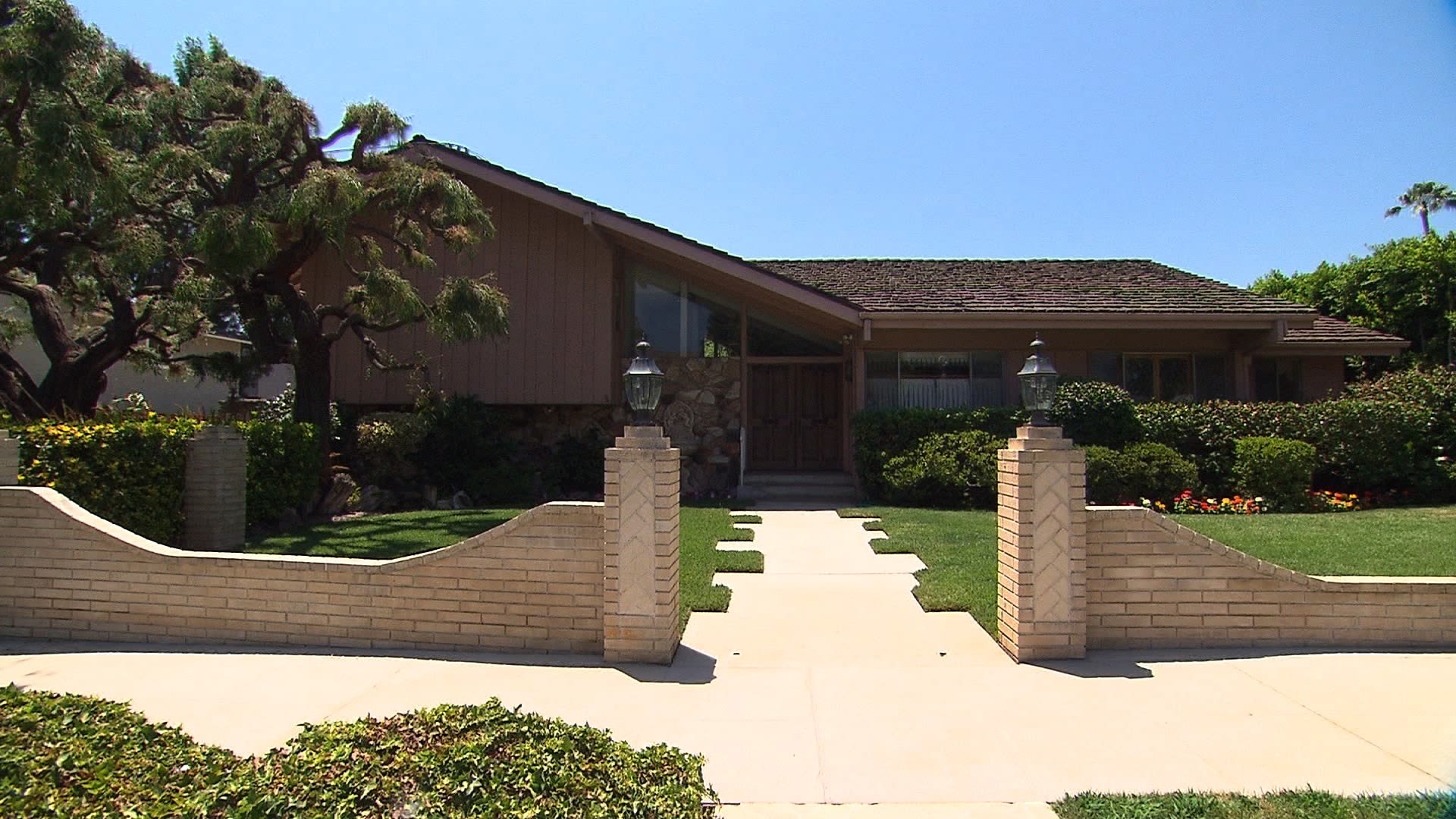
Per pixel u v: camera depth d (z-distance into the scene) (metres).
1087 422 14.17
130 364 18.95
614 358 16.52
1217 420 14.20
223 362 16.05
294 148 12.73
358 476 14.89
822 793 4.09
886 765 4.40
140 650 6.46
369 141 12.66
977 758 4.48
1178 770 4.30
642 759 3.26
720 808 3.93
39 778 2.92
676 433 17.08
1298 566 8.34
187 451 9.81
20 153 9.54
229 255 10.96
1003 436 14.66
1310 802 3.88
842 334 16.98
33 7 9.61
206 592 6.64
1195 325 15.61
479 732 3.26
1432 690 5.41
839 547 10.49
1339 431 13.90
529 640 6.34
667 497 6.12
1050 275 18.75
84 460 8.60
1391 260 27.34
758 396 17.42
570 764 3.07
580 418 17.11
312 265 16.73
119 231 11.29
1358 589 6.30
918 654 6.31
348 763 3.04
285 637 6.55
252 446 11.05
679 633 6.63
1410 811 3.78
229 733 4.78
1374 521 11.55
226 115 12.73
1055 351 16.48
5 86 9.73
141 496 9.13
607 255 16.30
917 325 15.39
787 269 19.83
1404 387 14.66
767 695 5.45
